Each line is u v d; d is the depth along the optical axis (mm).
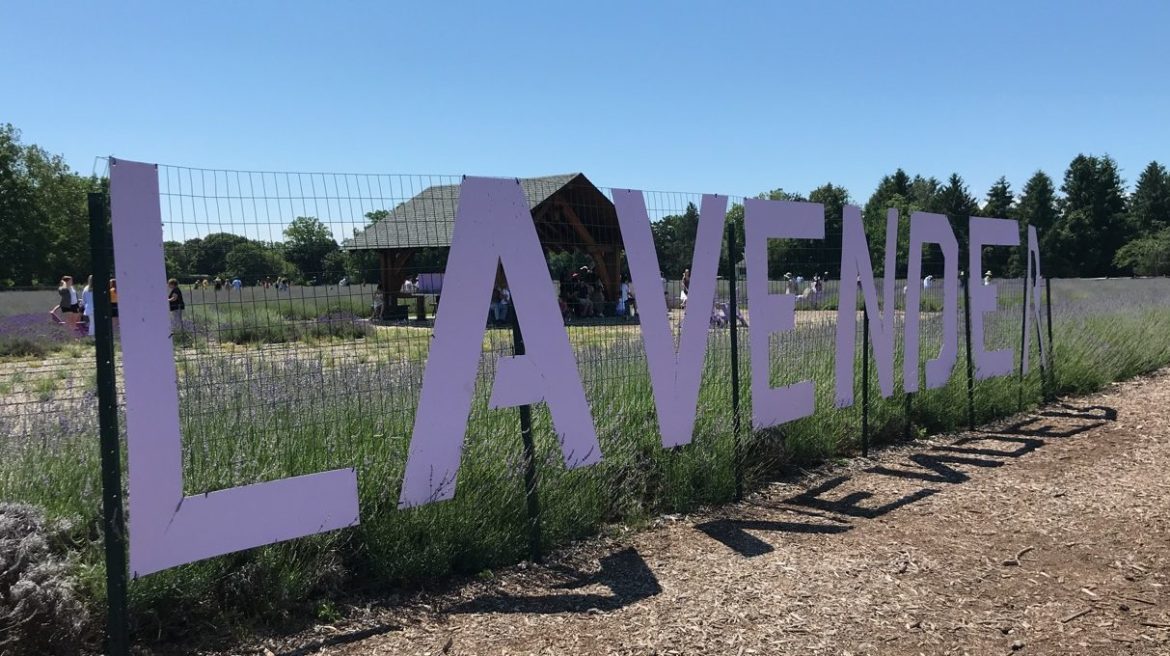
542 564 4461
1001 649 3381
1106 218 69000
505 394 4406
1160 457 6680
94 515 3795
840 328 6688
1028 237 9125
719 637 3500
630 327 6211
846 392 6801
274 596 3703
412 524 4199
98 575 3398
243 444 4203
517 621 3711
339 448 4426
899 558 4469
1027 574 4219
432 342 4137
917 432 7742
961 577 4180
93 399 5582
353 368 4629
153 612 3436
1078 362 10172
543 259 4559
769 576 4211
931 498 5680
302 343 4379
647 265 5207
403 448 4574
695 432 5891
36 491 3967
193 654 3383
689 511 5422
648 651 3375
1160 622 3623
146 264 3209
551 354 4598
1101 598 3896
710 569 4328
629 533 4973
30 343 13469
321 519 3773
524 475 4574
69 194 64625
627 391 6137
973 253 8180
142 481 3230
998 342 10039
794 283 7191
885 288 7188
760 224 5926
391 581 4094
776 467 6371
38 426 4914
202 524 3404
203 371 4203
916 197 77000
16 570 3137
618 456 5344
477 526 4410
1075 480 6055
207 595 3637
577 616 3754
